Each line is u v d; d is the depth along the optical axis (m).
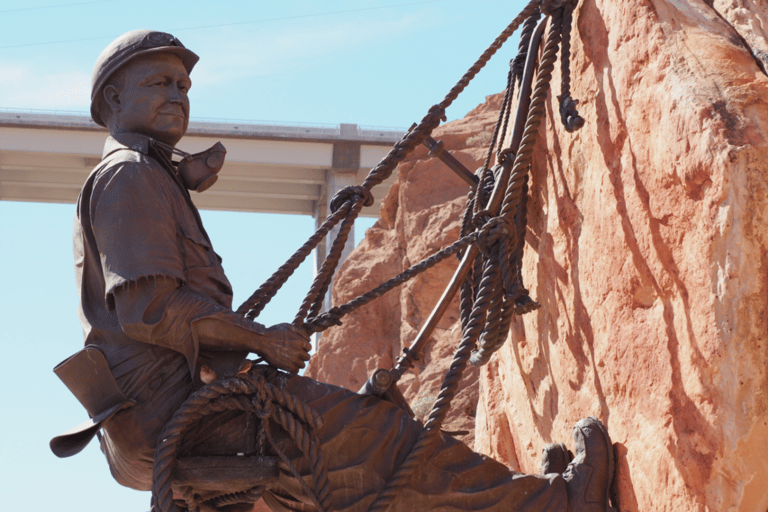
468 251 4.44
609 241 4.02
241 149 39.16
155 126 4.01
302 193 42.34
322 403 3.71
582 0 4.43
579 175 4.43
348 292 18.08
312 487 3.66
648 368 3.61
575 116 4.16
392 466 3.70
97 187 3.71
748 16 3.69
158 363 3.69
